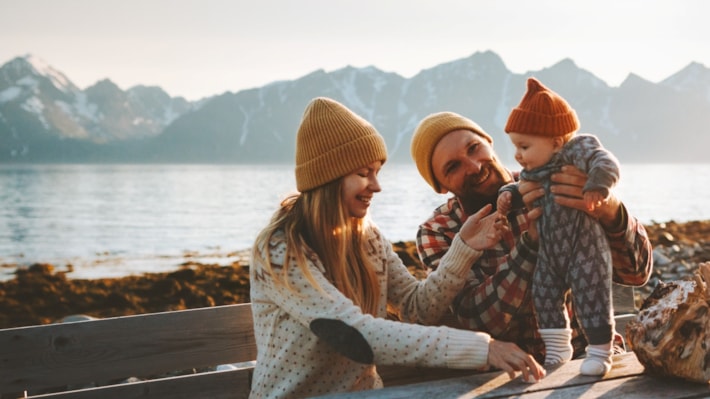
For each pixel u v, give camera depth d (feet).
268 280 9.86
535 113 9.79
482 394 8.25
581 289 9.39
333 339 9.36
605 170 9.02
